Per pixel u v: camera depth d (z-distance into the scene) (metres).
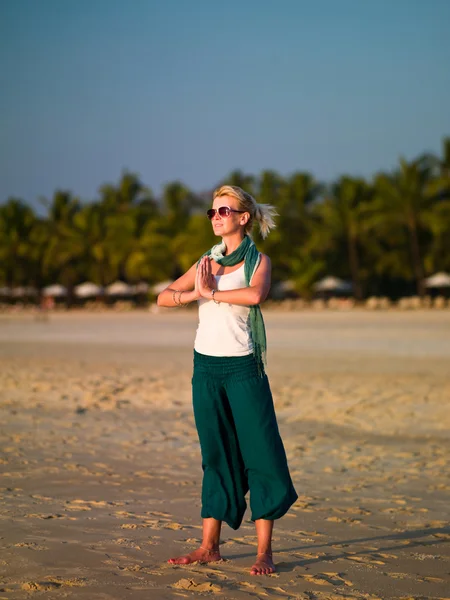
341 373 14.52
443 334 26.53
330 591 3.43
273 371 15.04
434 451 7.41
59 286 90.50
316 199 73.94
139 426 8.67
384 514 5.09
